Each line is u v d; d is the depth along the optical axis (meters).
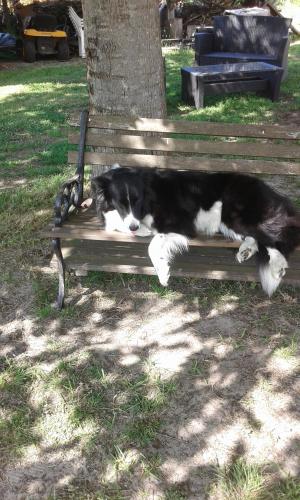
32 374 2.87
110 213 3.32
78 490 2.25
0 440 2.50
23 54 14.91
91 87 4.04
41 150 6.66
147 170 3.37
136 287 3.61
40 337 3.19
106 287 3.62
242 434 2.46
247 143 3.45
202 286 3.58
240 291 3.49
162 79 4.06
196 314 3.32
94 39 3.78
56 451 2.44
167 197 3.31
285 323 3.17
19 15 15.61
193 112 8.14
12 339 3.18
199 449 2.40
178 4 17.08
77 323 3.29
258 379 2.76
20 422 2.58
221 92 8.65
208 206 3.34
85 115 3.64
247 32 10.48
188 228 3.34
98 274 3.71
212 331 3.16
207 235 3.37
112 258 3.60
